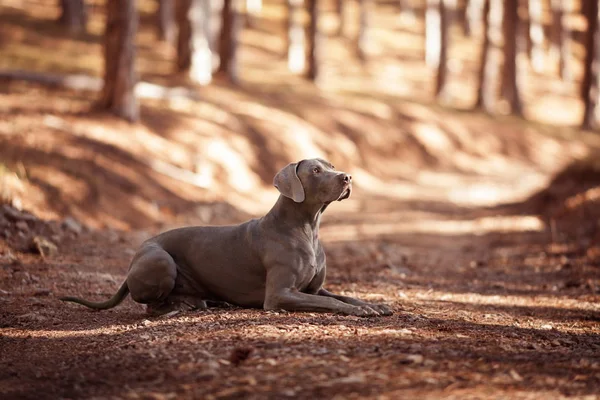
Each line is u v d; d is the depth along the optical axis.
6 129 15.88
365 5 44.94
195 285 7.23
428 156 31.06
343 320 6.38
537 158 34.78
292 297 6.74
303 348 5.33
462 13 61.88
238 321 6.30
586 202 16.52
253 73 33.94
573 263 11.75
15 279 8.93
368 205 21.06
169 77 26.73
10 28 30.67
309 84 33.81
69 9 33.59
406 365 4.91
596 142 37.69
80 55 28.47
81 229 12.70
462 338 5.86
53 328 6.69
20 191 12.77
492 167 32.38
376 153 28.89
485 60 38.88
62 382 4.92
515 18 40.50
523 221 17.09
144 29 38.56
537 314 7.91
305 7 55.47
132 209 14.84
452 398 4.32
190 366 5.05
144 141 18.42
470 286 10.09
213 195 17.88
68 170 14.50
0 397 4.68
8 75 20.91
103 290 8.77
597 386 4.58
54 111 18.36
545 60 56.38
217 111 23.39
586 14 38.91
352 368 4.87
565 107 47.00
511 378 4.70
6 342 6.18
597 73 39.16
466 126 34.97
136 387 4.71
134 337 6.04
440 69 39.91
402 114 32.97
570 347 5.89
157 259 6.96
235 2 29.45
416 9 61.97
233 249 7.05
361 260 12.30
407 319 6.67
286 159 23.52
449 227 17.45
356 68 42.47
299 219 6.93
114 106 19.02
